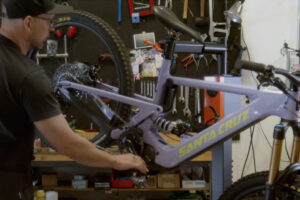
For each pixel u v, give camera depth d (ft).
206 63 10.11
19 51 4.12
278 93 4.42
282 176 4.33
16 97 3.96
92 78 5.81
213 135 4.85
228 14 8.96
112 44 5.38
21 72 3.91
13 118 4.09
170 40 5.04
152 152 5.08
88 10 10.34
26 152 4.46
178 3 10.20
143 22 10.28
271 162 4.39
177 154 5.07
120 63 5.34
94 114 5.55
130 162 4.61
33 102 3.89
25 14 3.96
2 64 3.91
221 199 5.11
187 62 10.20
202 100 10.02
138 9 10.20
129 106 5.28
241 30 10.20
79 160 4.29
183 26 4.88
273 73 4.32
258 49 10.28
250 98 4.69
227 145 7.14
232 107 7.02
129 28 10.34
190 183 9.24
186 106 10.08
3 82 3.91
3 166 4.32
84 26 5.60
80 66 5.81
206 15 10.14
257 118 4.56
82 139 4.25
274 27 10.22
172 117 10.17
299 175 4.39
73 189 9.37
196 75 10.23
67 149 4.14
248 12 10.23
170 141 7.16
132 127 5.17
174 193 9.91
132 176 5.09
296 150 4.43
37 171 9.32
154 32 10.27
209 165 8.21
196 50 5.14
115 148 6.81
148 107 5.10
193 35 4.84
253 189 4.77
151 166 5.17
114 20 10.35
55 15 4.48
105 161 4.38
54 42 9.84
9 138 4.23
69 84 5.61
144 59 10.27
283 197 4.46
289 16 10.17
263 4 10.18
